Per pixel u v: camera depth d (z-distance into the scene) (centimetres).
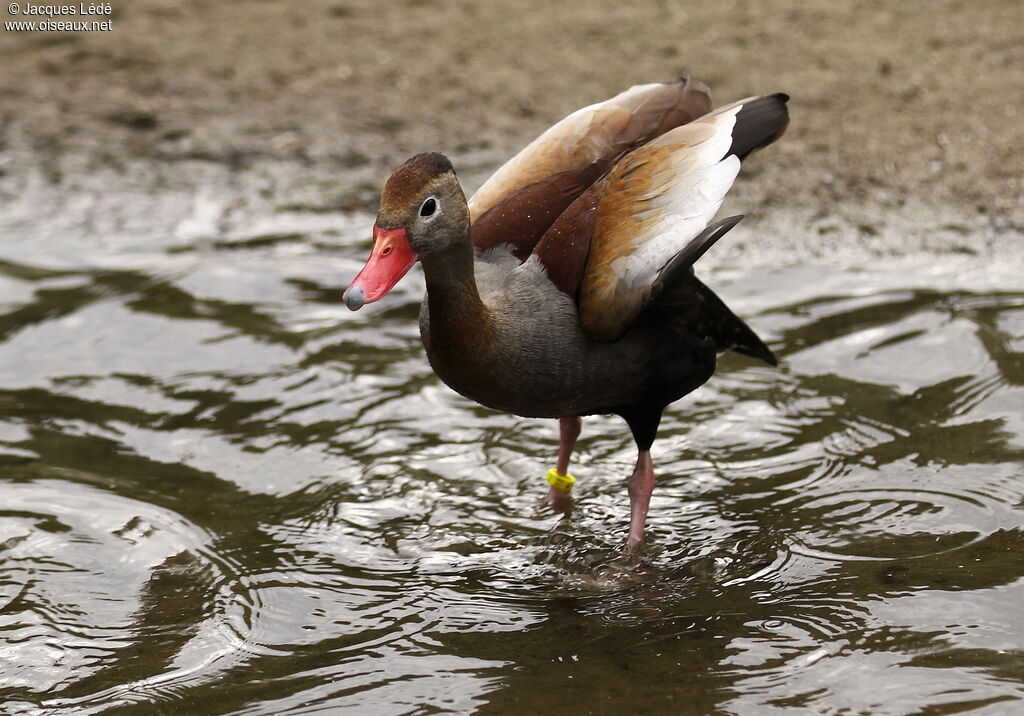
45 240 1518
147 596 934
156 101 1844
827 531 966
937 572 901
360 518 1023
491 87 1805
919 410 1113
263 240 1505
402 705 802
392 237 837
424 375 1233
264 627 891
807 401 1145
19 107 1841
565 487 1035
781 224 1445
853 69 1750
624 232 898
